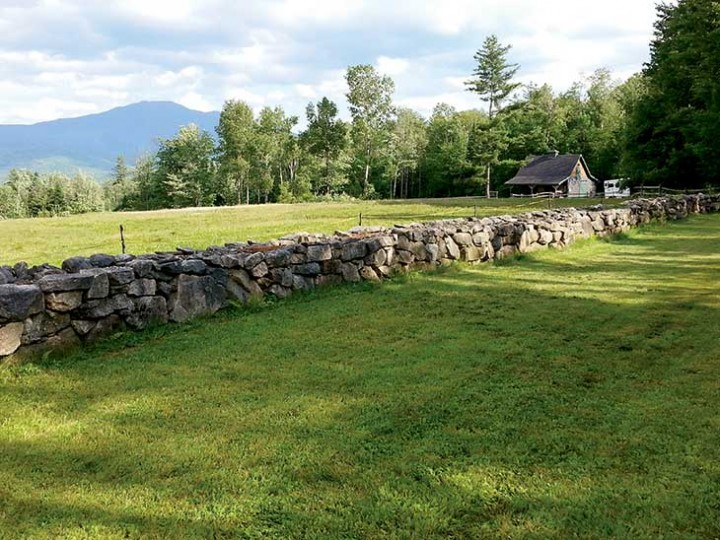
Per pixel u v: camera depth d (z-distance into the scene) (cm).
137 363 446
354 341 505
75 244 1420
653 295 682
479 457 297
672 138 2970
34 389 394
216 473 282
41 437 322
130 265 521
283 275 658
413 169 6569
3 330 426
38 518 246
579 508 251
